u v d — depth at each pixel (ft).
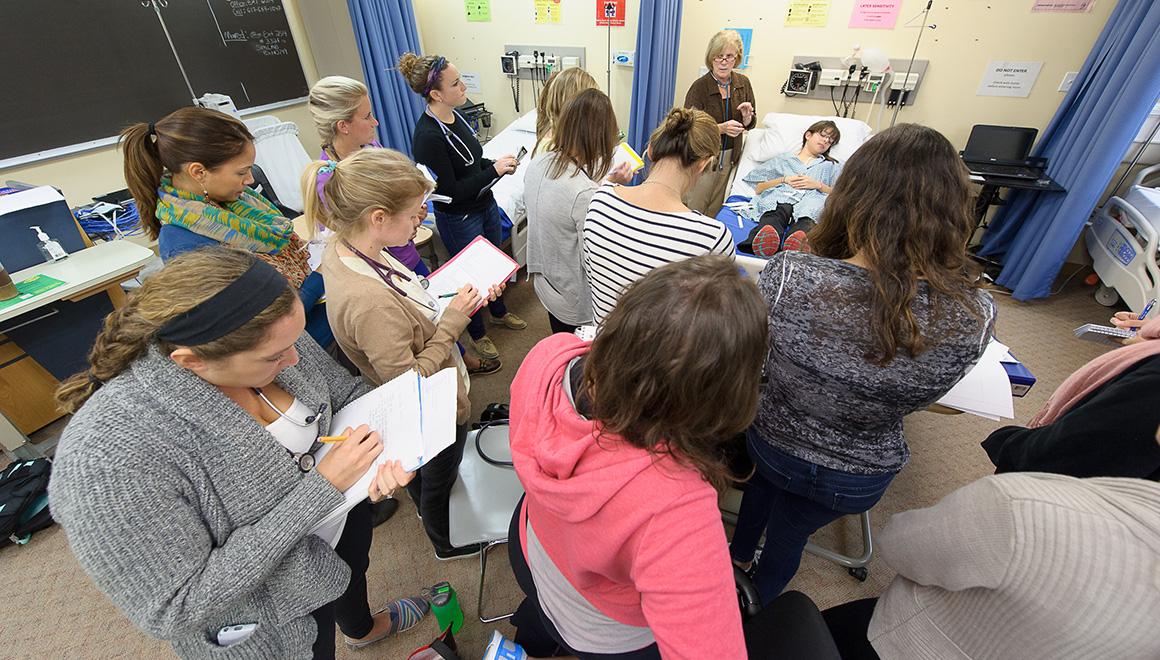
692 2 10.18
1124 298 7.72
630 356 1.57
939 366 2.27
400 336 3.33
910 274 2.21
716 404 1.59
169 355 2.07
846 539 5.31
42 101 7.38
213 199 4.42
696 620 1.58
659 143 3.62
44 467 5.65
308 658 2.65
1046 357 7.78
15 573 5.07
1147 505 1.47
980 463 6.14
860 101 10.02
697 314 1.49
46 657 4.42
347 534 3.30
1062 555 1.48
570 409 1.93
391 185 3.20
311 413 2.80
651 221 3.53
